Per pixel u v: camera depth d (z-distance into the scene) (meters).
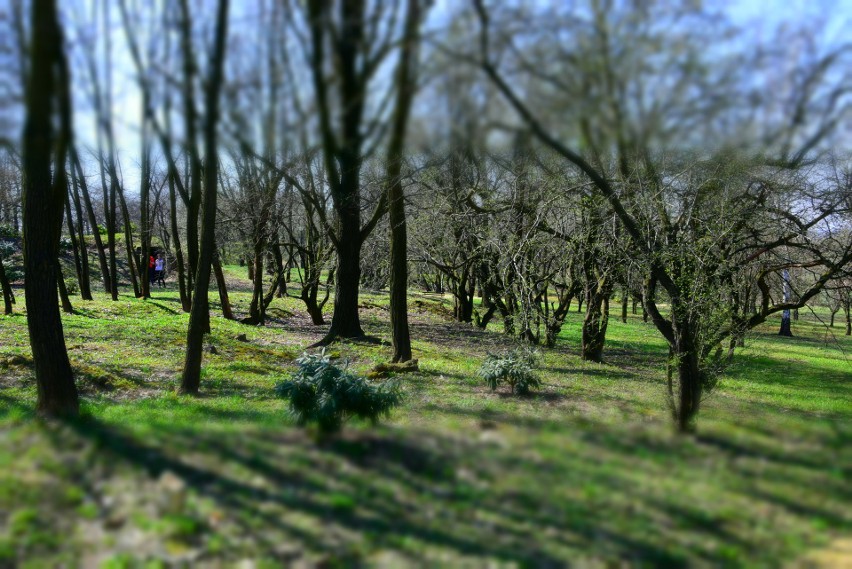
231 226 19.58
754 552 2.59
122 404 8.15
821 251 10.56
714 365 8.85
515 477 3.24
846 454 3.20
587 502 3.00
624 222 6.74
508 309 17.20
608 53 3.90
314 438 3.75
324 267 20.53
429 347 15.98
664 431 3.61
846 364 19.39
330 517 3.06
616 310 38.50
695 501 2.97
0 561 2.77
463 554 2.77
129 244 26.53
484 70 3.70
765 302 10.18
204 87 3.74
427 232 17.70
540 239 11.47
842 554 2.54
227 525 3.03
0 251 28.75
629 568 2.62
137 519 3.08
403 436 3.71
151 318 17.66
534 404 9.22
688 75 4.07
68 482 3.34
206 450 3.68
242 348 13.70
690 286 6.99
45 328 6.86
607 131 4.19
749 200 8.99
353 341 15.72
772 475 3.04
